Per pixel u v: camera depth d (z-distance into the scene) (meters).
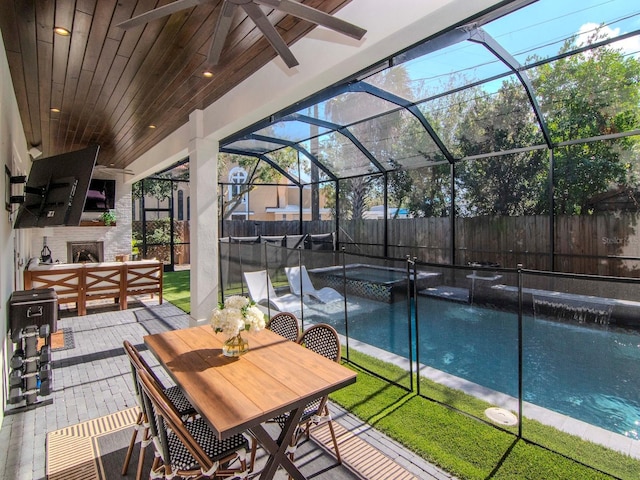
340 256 4.63
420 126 6.45
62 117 4.96
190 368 2.14
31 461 2.46
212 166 5.01
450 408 3.03
